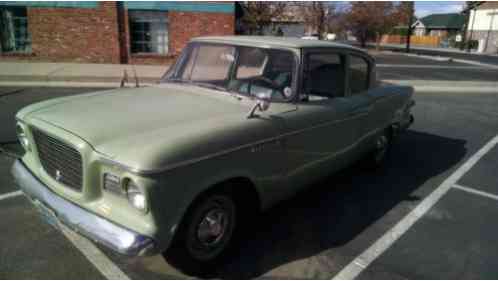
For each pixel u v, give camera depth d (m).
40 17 15.09
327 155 3.96
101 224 2.53
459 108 10.63
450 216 4.27
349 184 5.04
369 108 4.57
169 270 3.07
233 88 3.65
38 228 3.56
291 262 3.27
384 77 16.47
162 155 2.44
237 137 2.90
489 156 6.52
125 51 16.20
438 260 3.42
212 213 2.91
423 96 12.41
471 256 3.51
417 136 7.66
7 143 5.68
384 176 5.39
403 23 44.84
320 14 32.41
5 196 4.14
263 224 3.88
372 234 3.80
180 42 16.56
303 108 3.57
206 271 3.03
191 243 2.83
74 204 2.71
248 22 25.30
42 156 3.05
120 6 15.70
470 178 5.47
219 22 16.66
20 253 3.18
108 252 3.26
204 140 2.70
